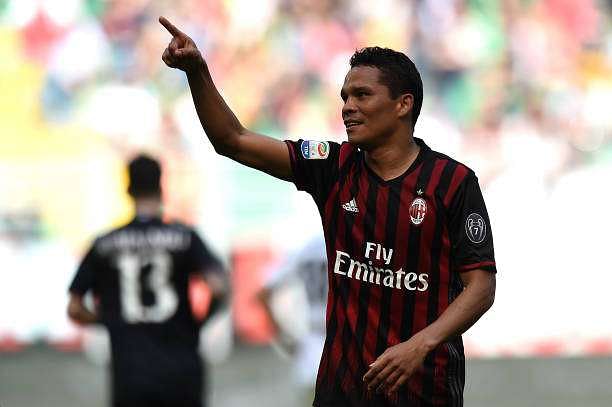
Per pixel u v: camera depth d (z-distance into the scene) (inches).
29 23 1733.5
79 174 1641.2
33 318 1546.5
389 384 418.6
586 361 1523.1
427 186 435.5
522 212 1654.8
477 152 1772.9
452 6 1838.1
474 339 1550.2
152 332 709.9
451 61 1824.6
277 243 1608.0
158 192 725.3
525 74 1835.6
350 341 444.1
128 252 714.2
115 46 1747.0
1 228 1579.7
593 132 1809.8
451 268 438.3
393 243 436.8
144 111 1702.8
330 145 453.7
